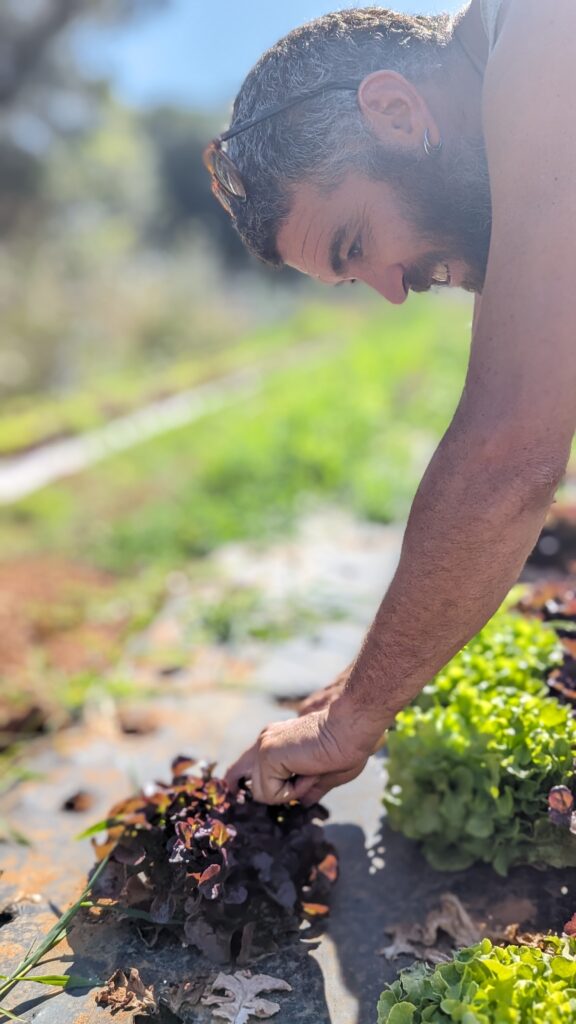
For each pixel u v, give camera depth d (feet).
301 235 4.50
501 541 3.79
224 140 4.56
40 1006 4.54
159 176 106.11
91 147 49.67
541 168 3.61
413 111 4.09
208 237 104.12
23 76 42.32
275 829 5.06
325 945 4.99
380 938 5.04
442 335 47.98
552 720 5.40
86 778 7.04
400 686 4.23
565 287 3.58
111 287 53.47
